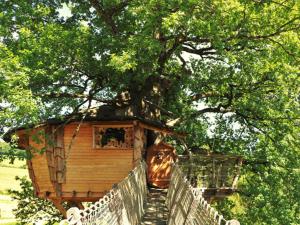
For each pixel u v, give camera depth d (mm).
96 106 25688
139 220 17031
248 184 30172
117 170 23109
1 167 95500
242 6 20156
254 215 27922
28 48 20734
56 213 32094
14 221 53625
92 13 26750
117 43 21750
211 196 24906
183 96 29500
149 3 19734
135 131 23031
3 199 70750
